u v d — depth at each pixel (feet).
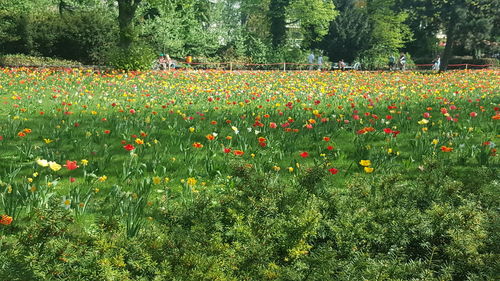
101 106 37.37
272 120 30.50
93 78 61.52
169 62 100.89
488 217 12.84
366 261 10.66
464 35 128.47
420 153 21.70
